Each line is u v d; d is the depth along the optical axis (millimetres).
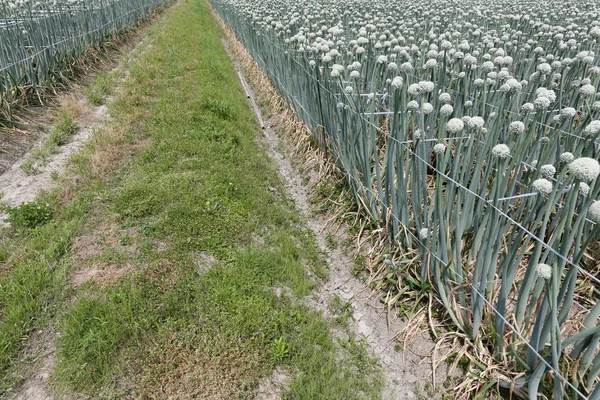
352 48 4270
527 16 5750
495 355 2148
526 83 3170
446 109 2408
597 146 2482
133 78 7074
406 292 2695
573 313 2508
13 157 4223
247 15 8766
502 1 9375
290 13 7090
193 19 15508
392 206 2922
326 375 2221
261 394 2115
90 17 8359
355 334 2545
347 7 7938
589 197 1600
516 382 1977
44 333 2350
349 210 3594
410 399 2162
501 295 1979
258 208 3625
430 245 2609
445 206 2393
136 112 5508
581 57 3195
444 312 2508
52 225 3146
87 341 2248
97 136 4672
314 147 4598
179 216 3346
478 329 2240
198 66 8086
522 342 2014
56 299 2547
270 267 2936
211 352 2258
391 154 2826
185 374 2143
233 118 5582
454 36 4461
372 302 2771
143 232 3168
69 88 6281
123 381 2109
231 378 2141
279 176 4387
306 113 4691
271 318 2492
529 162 2822
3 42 5219
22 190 3670
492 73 2902
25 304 2447
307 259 3156
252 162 4430
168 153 4375
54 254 2865
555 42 4469
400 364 2350
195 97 6191
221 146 4617
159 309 2512
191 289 2680
